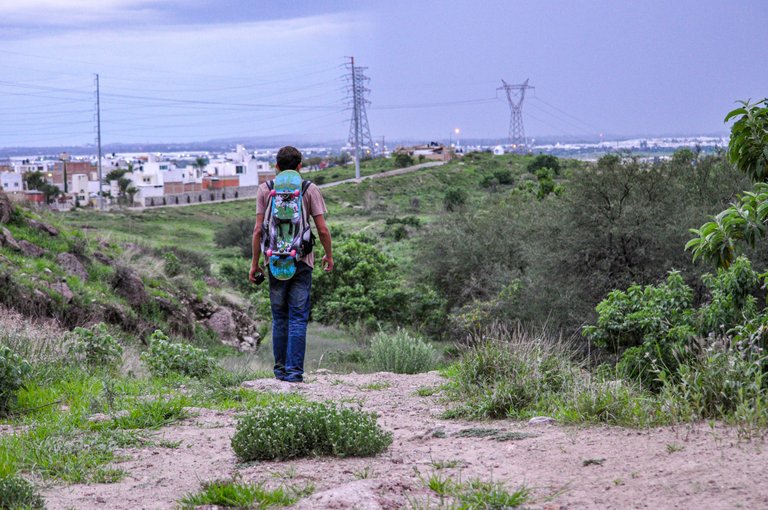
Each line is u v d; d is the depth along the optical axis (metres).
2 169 162.88
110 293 15.58
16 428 5.42
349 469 3.96
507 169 122.69
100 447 4.65
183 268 21.22
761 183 6.02
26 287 12.72
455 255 29.41
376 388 7.29
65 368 7.76
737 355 4.84
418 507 3.15
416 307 28.92
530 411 5.33
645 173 22.47
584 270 22.83
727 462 3.34
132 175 127.62
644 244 22.17
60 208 101.50
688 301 7.17
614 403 4.78
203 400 6.48
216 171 140.88
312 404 4.89
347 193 103.44
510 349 6.57
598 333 7.48
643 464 3.51
